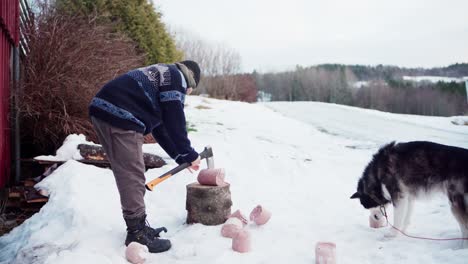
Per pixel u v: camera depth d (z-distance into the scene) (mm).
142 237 2963
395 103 63625
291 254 2967
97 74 6355
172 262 2760
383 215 3693
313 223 3867
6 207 4848
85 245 2908
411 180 3363
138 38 12312
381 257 2887
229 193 3805
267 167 6609
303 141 9719
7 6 5266
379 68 103188
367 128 12812
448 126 13750
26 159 5734
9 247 3385
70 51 6145
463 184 3021
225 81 29828
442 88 67250
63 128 5828
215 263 2732
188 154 3092
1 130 5082
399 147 3527
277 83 65062
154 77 2992
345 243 3254
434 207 4430
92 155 5293
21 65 6148
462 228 3061
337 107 21438
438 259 2762
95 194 4215
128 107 2857
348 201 4871
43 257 2826
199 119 11875
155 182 3080
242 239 2979
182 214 4090
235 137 9156
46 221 3604
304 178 6145
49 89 5844
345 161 7398
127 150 2861
